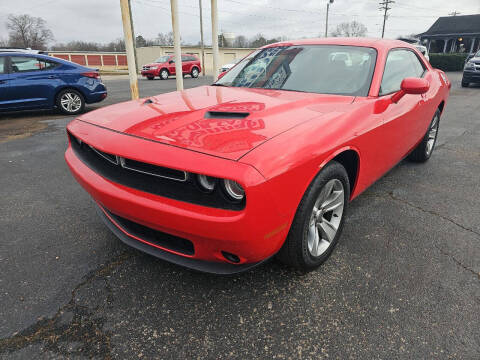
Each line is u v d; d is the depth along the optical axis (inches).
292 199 67.6
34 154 187.9
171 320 70.6
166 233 71.4
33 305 74.3
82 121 90.3
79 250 95.4
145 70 863.1
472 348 64.5
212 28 327.0
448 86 176.9
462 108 351.9
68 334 66.9
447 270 87.3
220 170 59.4
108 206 75.6
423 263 90.0
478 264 90.1
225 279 83.2
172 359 61.9
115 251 95.0
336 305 75.0
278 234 68.1
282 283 81.9
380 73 107.0
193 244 68.2
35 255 92.7
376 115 96.0
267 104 89.0
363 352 63.6
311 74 110.5
